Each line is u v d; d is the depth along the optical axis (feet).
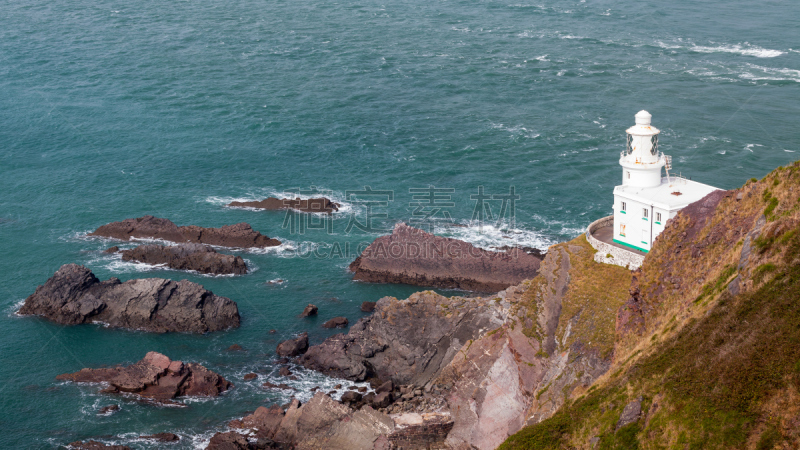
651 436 115.55
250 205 373.40
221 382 230.48
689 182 188.44
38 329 265.95
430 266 298.76
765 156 374.84
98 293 277.23
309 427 204.33
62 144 458.09
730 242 140.97
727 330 118.52
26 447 200.23
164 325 267.59
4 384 230.68
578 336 177.68
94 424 211.00
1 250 328.90
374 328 248.11
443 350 235.20
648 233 180.24
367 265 305.73
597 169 394.73
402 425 203.92
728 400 106.93
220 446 197.26
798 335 105.91
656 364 128.57
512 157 417.08
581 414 140.05
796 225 121.39
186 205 376.48
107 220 360.89
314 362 243.19
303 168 420.36
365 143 450.30
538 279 210.38
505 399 202.39
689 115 444.14
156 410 218.18
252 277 306.96
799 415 97.14
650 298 155.43
